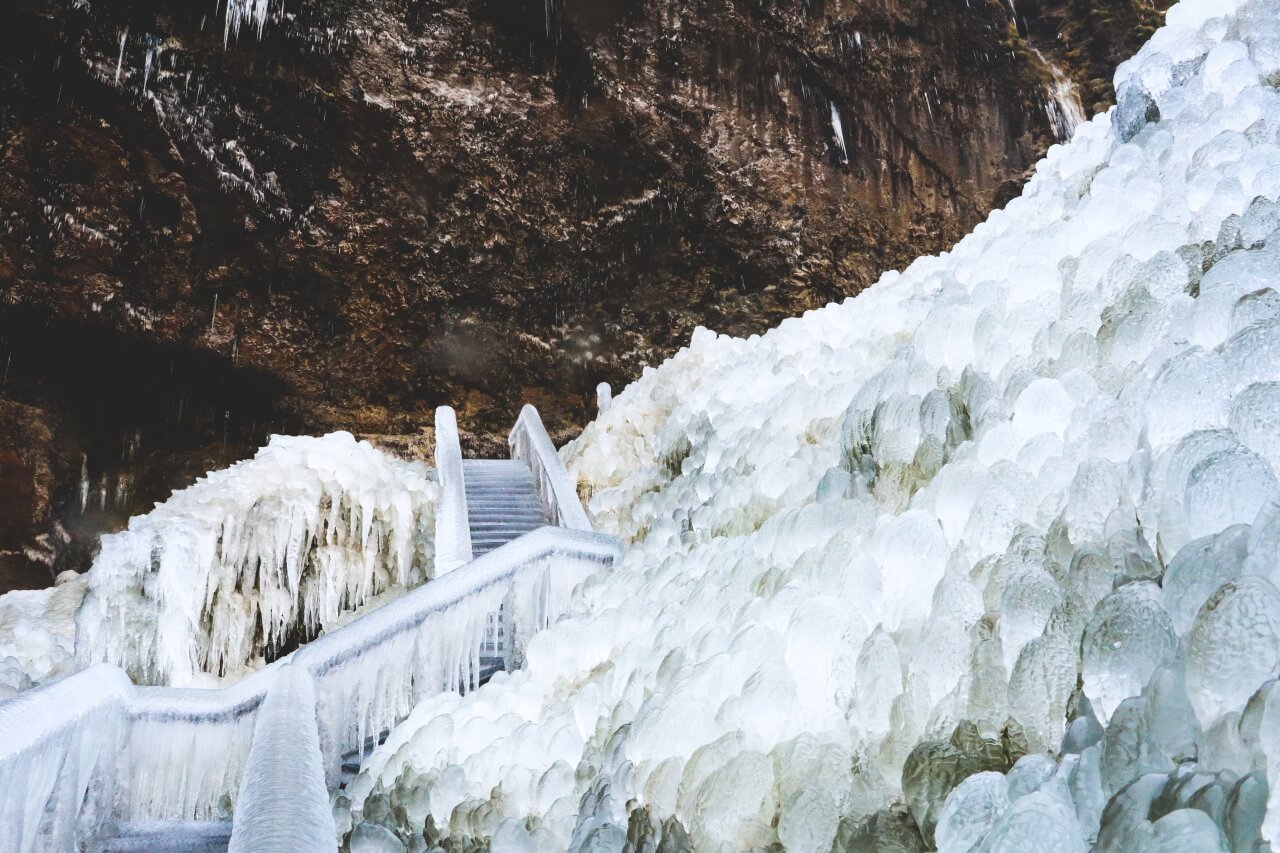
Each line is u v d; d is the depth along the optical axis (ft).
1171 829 5.82
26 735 12.47
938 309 18.37
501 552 22.65
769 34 69.77
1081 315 15.19
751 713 10.48
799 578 12.85
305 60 58.49
